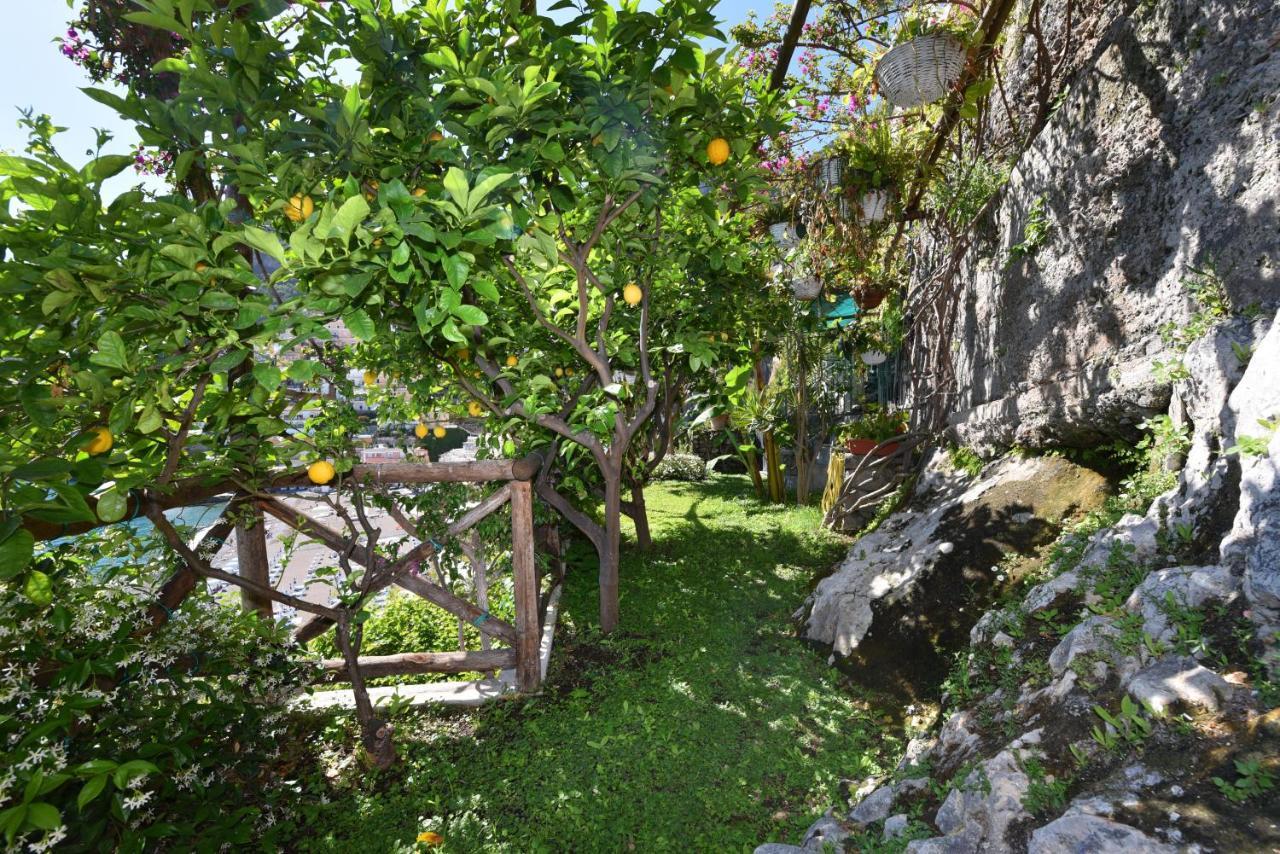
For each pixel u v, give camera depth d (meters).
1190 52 2.54
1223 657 1.66
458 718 3.31
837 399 8.75
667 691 3.45
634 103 2.60
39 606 1.89
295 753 2.94
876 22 4.56
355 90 2.08
